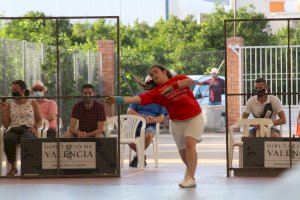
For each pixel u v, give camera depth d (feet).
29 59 68.08
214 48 127.95
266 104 49.83
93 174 47.75
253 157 47.91
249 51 73.51
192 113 41.57
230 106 77.00
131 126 55.93
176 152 73.97
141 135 54.80
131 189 41.39
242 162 48.19
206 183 44.16
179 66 112.16
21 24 81.66
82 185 43.78
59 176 47.67
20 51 67.15
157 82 41.57
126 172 51.88
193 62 112.57
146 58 110.42
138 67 109.19
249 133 49.55
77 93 69.41
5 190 41.63
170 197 37.58
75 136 48.70
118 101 40.24
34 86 53.42
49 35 75.61
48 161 47.70
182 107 41.50
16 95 49.85
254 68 73.51
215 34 128.16
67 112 54.85
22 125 48.88
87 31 107.55
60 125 51.96
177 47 126.62
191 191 40.16
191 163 41.75
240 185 42.80
